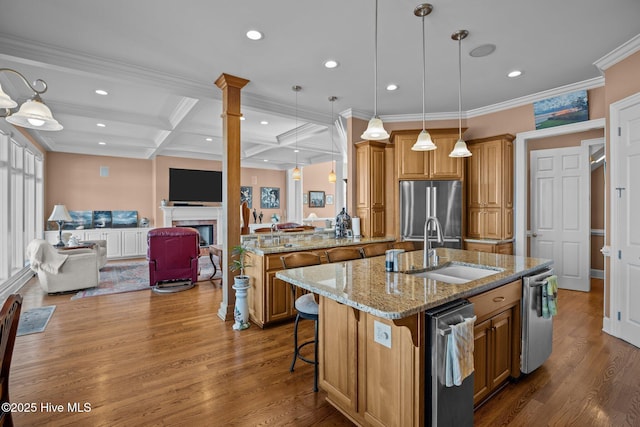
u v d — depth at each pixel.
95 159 7.65
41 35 2.71
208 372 2.41
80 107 4.74
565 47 2.92
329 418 1.89
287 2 2.28
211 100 4.03
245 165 9.73
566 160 4.67
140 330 3.24
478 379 1.89
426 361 1.52
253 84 3.79
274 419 1.88
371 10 2.37
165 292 4.68
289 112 4.65
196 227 8.55
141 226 8.05
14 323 1.46
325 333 2.01
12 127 4.52
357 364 1.79
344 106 4.66
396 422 1.57
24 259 5.36
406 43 2.86
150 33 2.69
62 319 3.55
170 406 2.00
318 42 2.84
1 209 4.48
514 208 4.52
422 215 4.58
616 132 2.97
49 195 7.14
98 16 2.44
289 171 10.42
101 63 3.14
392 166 4.93
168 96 4.42
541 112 4.13
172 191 8.06
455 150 2.94
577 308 3.80
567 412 1.92
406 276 2.09
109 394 2.12
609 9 2.35
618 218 2.95
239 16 2.45
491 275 2.04
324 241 4.20
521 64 3.28
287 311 3.45
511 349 2.20
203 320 3.54
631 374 2.33
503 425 1.80
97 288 4.91
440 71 3.45
